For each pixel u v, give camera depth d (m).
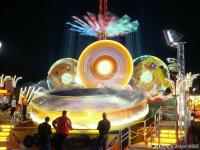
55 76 30.30
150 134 17.30
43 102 19.31
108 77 22.72
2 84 26.45
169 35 17.91
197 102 22.48
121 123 17.61
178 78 18.22
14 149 16.23
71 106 18.20
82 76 23.09
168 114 20.25
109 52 23.02
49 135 14.44
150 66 27.17
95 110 17.64
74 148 15.31
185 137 15.28
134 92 20.11
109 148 15.06
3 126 19.91
